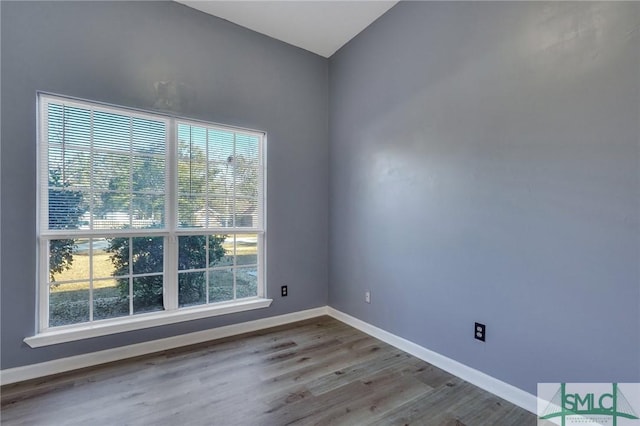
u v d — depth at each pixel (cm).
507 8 193
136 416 176
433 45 239
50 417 174
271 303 317
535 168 180
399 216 269
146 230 259
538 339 180
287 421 173
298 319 335
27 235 213
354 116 319
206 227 286
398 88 270
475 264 211
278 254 323
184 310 274
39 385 205
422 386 209
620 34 149
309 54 342
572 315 167
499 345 198
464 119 218
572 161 166
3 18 204
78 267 235
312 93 344
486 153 205
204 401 190
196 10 274
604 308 156
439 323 235
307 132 341
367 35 301
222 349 262
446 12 229
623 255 150
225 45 289
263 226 317
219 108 286
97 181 240
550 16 173
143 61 251
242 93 299
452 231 226
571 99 165
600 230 156
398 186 270
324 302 354
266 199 315
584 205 162
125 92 244
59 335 219
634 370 147
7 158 207
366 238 304
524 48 185
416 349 253
